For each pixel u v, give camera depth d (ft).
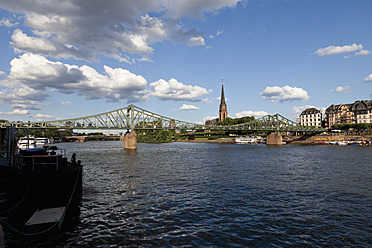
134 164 160.25
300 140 533.55
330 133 516.32
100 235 47.93
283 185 91.50
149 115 431.84
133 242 45.01
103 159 196.85
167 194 78.48
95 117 394.93
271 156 217.77
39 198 59.31
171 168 139.44
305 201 70.64
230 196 75.72
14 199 61.52
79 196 74.74
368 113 497.87
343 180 101.40
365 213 60.64
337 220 55.98
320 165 150.71
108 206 66.08
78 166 74.69
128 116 413.39
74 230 50.29
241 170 130.31
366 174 115.96
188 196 75.92
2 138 125.08
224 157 210.18
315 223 54.13
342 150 286.87
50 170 63.26
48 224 48.06
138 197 75.00
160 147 401.49
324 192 81.00
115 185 92.38
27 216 57.57
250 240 45.88
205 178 106.22
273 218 57.00
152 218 57.11
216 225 52.90
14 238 46.26
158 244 44.24
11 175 66.23
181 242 45.03
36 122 351.46
